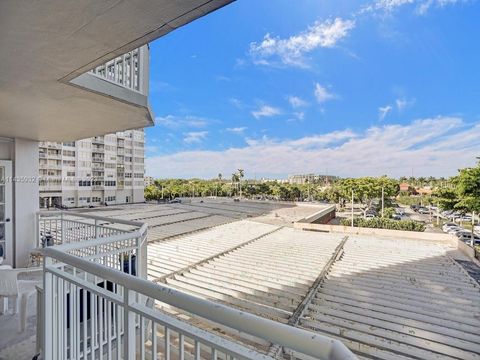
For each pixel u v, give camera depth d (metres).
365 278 6.03
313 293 5.13
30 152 4.59
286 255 7.93
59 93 2.39
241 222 15.30
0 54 1.71
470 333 3.84
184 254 7.79
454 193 14.31
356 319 4.21
